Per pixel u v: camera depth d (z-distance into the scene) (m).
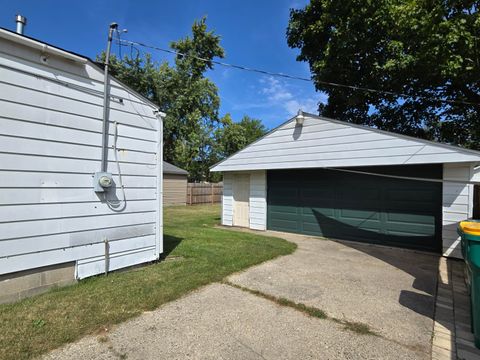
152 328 2.76
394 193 6.85
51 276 3.64
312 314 3.12
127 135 4.62
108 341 2.52
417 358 2.36
